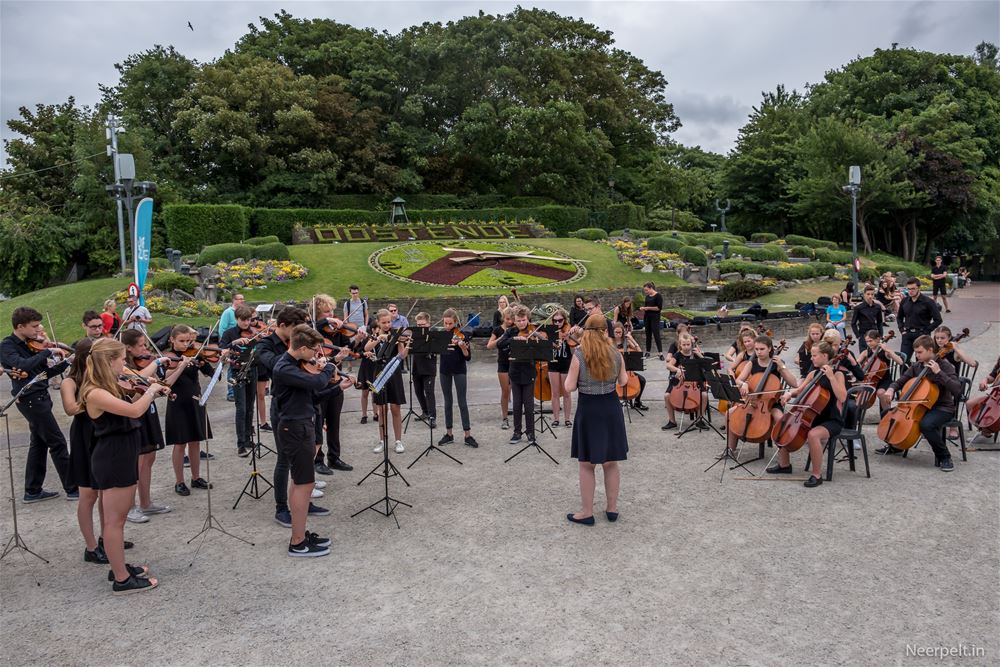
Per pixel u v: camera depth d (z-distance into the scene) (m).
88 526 6.09
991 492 7.67
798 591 5.45
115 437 5.40
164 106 46.78
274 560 6.12
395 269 28.25
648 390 13.90
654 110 62.62
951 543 6.31
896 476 8.27
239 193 44.44
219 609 5.28
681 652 4.63
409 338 10.05
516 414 9.78
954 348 9.76
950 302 29.47
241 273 24.73
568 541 6.46
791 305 27.38
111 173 35.41
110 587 5.65
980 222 47.50
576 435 6.84
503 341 10.70
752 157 52.25
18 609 5.30
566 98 55.81
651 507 7.32
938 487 7.85
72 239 34.75
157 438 7.13
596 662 4.52
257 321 10.11
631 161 61.56
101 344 5.41
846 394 8.07
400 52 52.75
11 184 38.09
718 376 8.80
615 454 6.70
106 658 4.63
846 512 7.11
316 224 39.31
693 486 7.98
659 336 17.86
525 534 6.63
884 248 50.69
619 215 48.56
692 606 5.23
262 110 45.91
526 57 52.66
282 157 46.88
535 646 4.72
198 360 7.77
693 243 38.09
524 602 5.33
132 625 5.05
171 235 31.25
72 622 5.10
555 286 27.50
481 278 27.73
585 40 59.09
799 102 59.06
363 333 9.69
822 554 6.11
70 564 6.12
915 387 8.71
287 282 25.75
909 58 52.75
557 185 49.59
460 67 52.91
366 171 49.34
